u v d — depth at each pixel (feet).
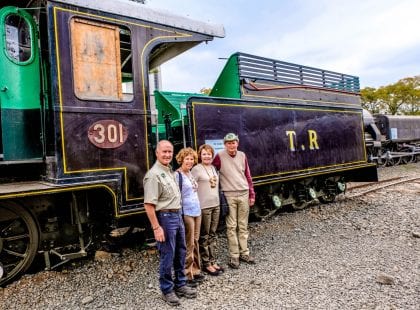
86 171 11.73
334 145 24.62
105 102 12.39
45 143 12.23
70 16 11.81
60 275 12.43
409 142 71.10
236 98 18.95
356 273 12.53
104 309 10.32
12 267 11.65
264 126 19.24
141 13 13.52
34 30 12.57
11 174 12.57
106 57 12.60
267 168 19.11
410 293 10.87
